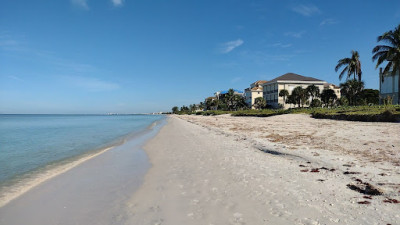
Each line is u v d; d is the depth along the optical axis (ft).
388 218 15.17
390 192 19.02
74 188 25.14
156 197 21.47
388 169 25.20
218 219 16.46
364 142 41.32
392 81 173.68
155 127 132.26
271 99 318.86
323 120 101.55
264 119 146.51
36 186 26.12
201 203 19.43
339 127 68.95
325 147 38.86
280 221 15.61
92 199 21.75
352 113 90.74
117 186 25.45
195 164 33.45
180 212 17.95
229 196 20.58
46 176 30.40
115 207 19.63
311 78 314.14
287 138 51.93
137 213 18.21
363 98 211.00
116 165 36.04
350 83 178.19
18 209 19.83
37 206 20.39
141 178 28.17
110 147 56.13
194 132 83.56
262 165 30.42
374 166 26.48
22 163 39.01
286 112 164.55
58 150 52.70
